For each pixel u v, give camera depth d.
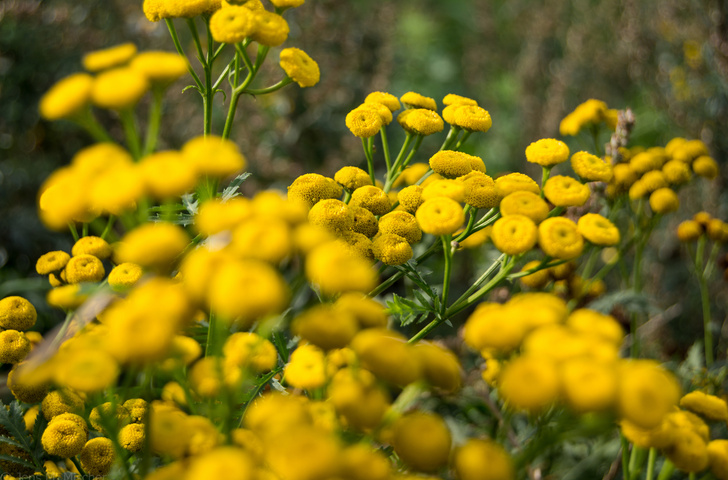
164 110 0.56
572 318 0.23
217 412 0.25
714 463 0.25
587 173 0.29
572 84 0.77
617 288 0.53
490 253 0.37
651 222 0.37
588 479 0.33
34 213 0.49
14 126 0.51
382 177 0.61
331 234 0.27
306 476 0.21
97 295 0.24
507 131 0.86
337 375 0.25
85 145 0.54
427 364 0.23
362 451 0.22
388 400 0.23
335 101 0.62
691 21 0.54
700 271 0.39
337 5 0.64
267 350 0.26
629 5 0.66
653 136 0.72
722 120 0.50
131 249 0.23
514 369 0.22
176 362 0.25
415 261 0.28
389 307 0.28
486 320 0.23
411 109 0.32
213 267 0.22
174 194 0.23
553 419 0.24
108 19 0.59
